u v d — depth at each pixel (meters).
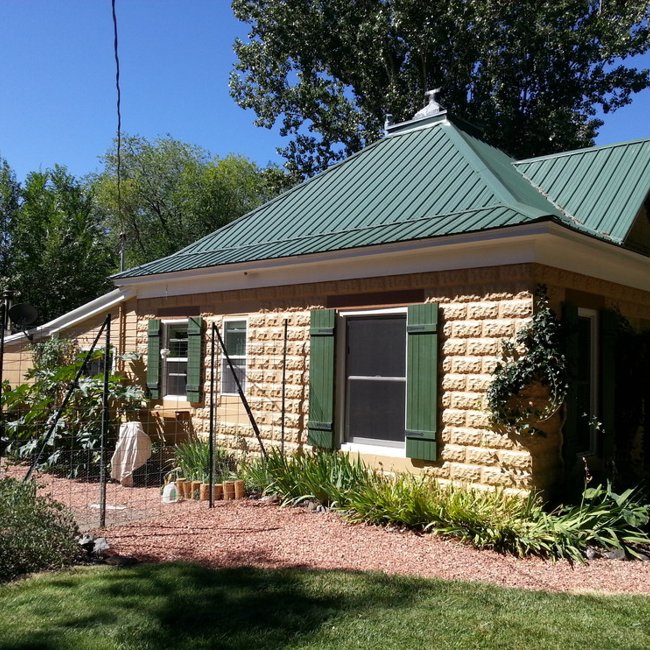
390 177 11.09
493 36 22.19
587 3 23.31
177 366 12.28
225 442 11.02
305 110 24.72
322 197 11.79
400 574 5.73
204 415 11.40
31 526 5.83
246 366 10.73
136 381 12.74
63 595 5.04
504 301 7.68
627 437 9.42
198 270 11.14
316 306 9.74
